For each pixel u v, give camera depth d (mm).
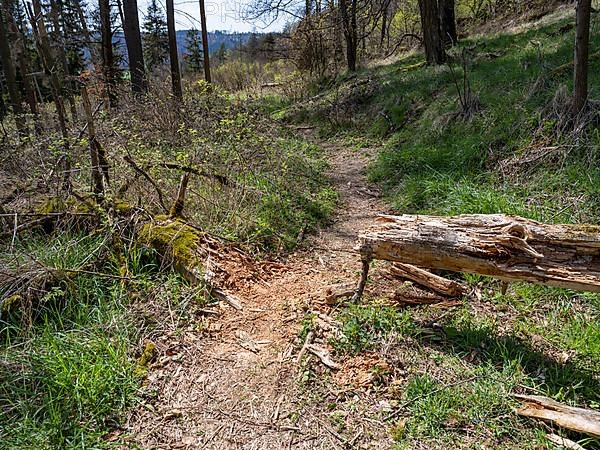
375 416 2516
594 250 2594
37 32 4531
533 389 2574
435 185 5855
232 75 20422
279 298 3760
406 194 6188
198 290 3646
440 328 3199
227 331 3320
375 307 3420
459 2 20906
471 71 9508
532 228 2795
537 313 3352
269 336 3252
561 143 5328
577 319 3186
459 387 2625
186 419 2578
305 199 5977
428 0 11367
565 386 2594
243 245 4477
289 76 17078
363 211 6090
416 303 3510
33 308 3262
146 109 7695
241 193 5336
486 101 7344
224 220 4852
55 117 7219
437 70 10602
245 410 2633
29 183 5008
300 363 2943
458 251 2971
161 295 3588
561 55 7707
